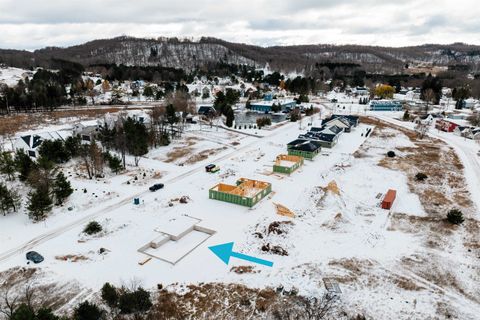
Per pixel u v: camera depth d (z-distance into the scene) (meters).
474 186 66.12
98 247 44.88
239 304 34.69
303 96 184.75
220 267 40.94
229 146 94.88
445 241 46.72
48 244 45.50
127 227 49.97
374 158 83.69
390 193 60.62
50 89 146.38
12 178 64.88
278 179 69.44
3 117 123.38
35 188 58.66
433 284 38.16
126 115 111.81
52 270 40.03
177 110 130.25
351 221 52.56
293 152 83.50
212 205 57.62
